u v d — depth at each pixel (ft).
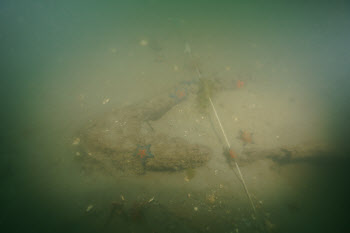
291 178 4.71
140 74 7.18
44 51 9.24
